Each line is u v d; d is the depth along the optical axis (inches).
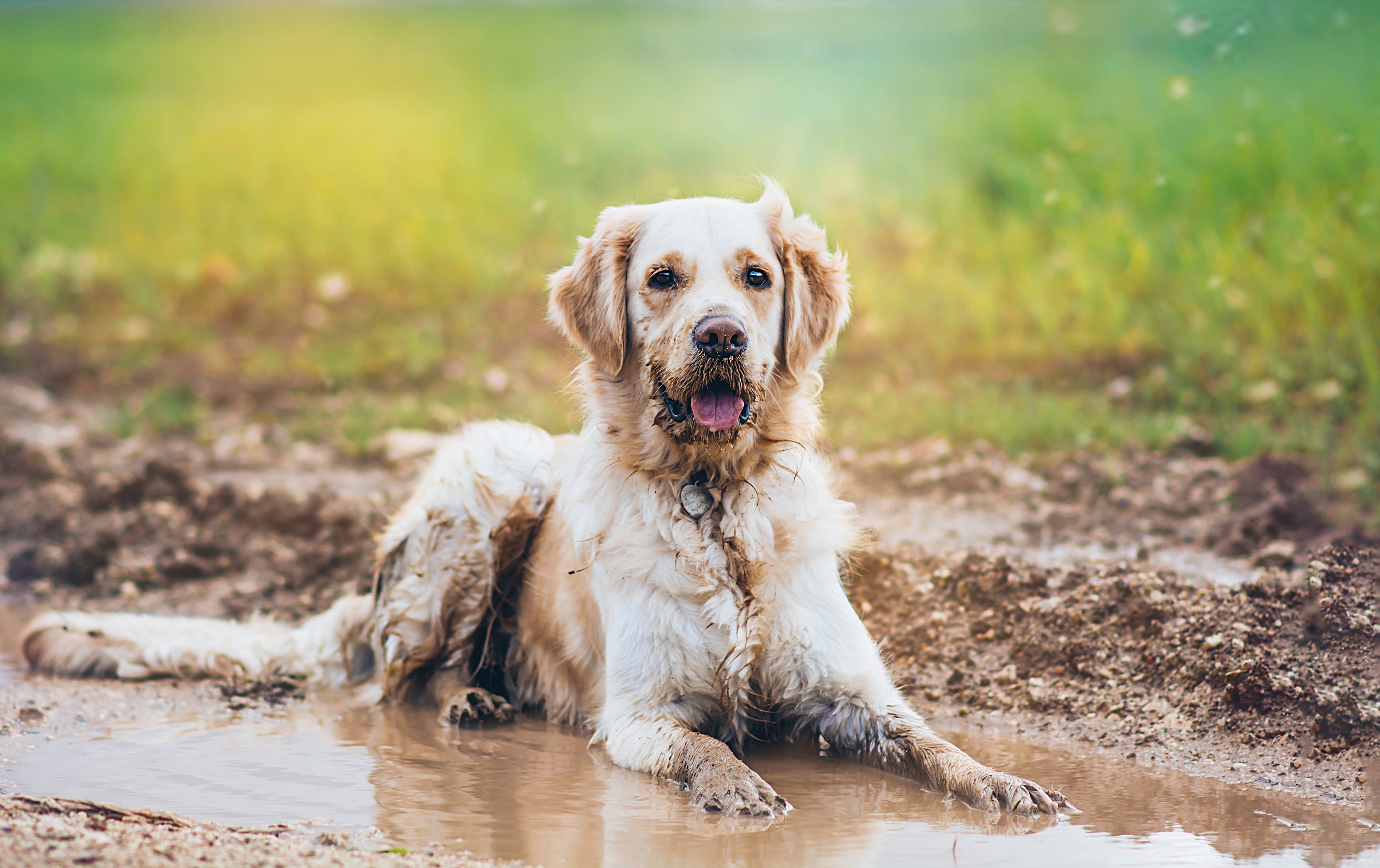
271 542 296.2
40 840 124.9
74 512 316.8
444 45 1364.4
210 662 227.3
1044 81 716.0
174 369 471.2
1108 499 283.3
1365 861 135.9
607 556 189.2
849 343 435.2
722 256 184.7
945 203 530.6
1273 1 446.6
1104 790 163.6
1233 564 234.8
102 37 1418.6
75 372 471.8
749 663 181.5
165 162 739.4
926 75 834.2
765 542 184.4
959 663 215.8
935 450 333.1
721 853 139.5
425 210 611.8
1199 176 461.1
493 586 219.8
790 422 193.2
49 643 229.9
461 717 202.1
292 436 389.1
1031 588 227.5
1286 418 321.7
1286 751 172.6
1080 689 201.0
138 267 583.5
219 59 1250.6
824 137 666.2
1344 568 212.7
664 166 660.7
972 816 153.3
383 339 481.4
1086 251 447.8
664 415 183.6
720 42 1240.8
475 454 224.4
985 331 417.7
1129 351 390.9
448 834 145.6
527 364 443.5
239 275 569.3
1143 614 209.5
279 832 144.7
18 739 187.3
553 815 153.6
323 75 1134.4
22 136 802.2
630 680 183.3
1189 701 189.3
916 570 242.8
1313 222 398.3
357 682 229.5
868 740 179.2
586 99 919.7
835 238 518.9
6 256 586.9
